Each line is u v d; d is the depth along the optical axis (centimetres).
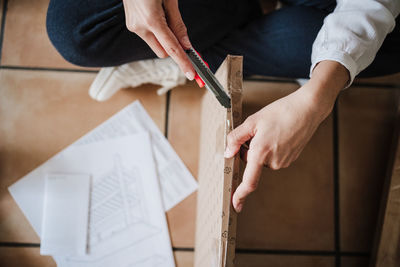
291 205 87
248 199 87
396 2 52
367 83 93
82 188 83
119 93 89
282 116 49
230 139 47
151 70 75
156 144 87
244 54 73
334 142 90
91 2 59
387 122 91
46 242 80
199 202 78
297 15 70
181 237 83
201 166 79
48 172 84
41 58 89
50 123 87
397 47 65
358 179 89
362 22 50
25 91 88
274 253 85
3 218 82
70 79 89
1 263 80
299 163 89
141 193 84
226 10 70
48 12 64
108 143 86
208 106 70
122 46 65
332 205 87
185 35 52
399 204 73
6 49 89
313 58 54
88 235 81
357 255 85
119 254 81
